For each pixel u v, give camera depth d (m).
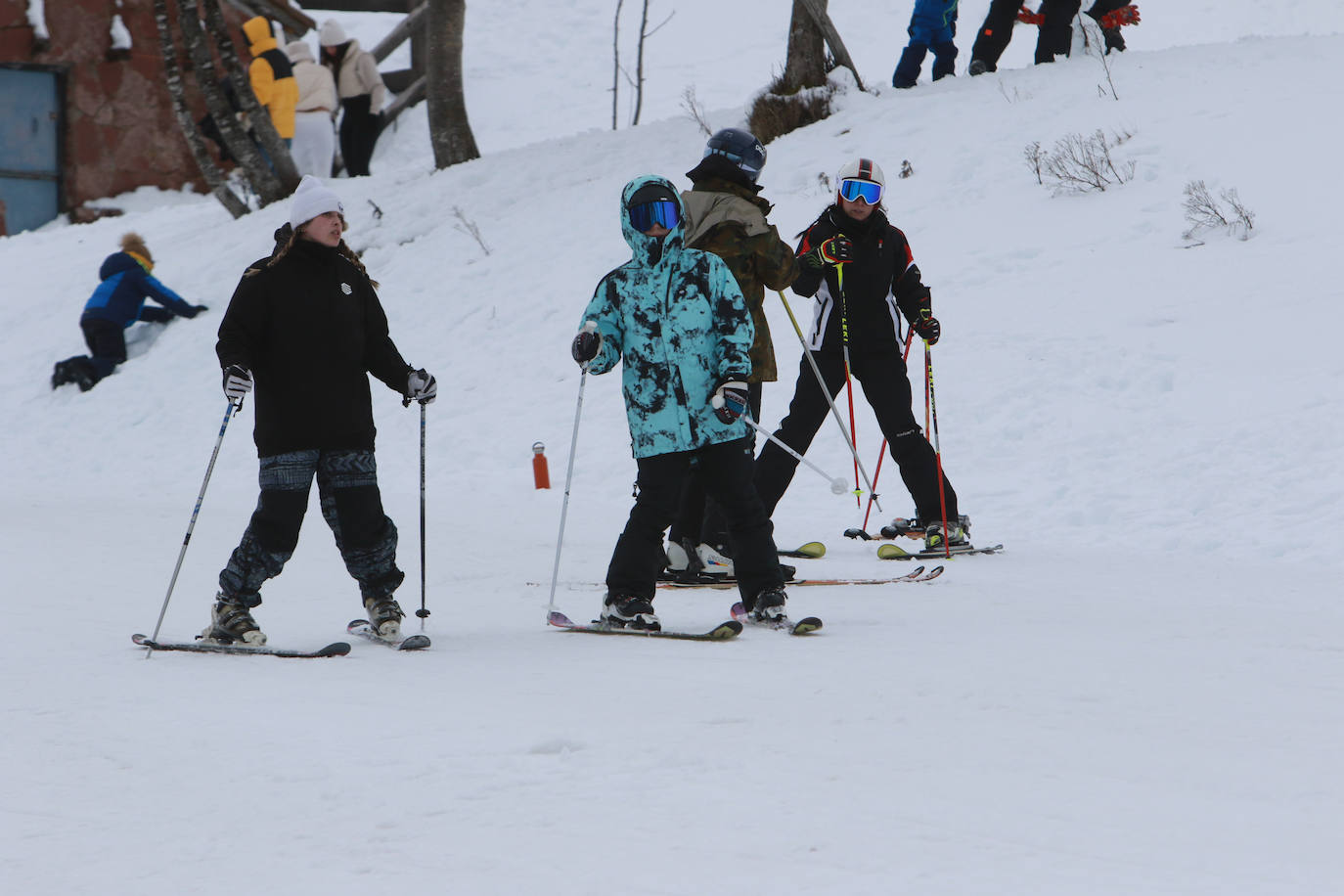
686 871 8.97
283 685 14.86
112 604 20.92
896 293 24.66
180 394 49.53
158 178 77.81
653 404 17.58
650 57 89.88
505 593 22.06
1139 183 43.00
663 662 15.72
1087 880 8.60
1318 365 33.00
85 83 75.62
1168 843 9.27
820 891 8.55
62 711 13.79
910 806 10.15
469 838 9.77
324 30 75.19
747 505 17.92
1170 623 17.97
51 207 76.12
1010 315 38.53
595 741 12.12
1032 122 48.03
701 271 17.45
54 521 30.97
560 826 9.95
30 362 55.31
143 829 10.29
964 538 25.42
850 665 15.33
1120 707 13.14
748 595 18.09
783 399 38.44
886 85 55.91
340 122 77.44
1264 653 15.80
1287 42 50.66
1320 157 41.72
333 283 17.06
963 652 15.97
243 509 34.28
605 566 24.73
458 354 47.03
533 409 42.22
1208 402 32.53
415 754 11.91
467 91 87.38
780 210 47.19
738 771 11.13
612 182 55.59
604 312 17.95
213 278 58.06
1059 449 32.12
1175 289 37.81
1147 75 49.41
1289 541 25.34
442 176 61.31
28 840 10.12
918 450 24.95
